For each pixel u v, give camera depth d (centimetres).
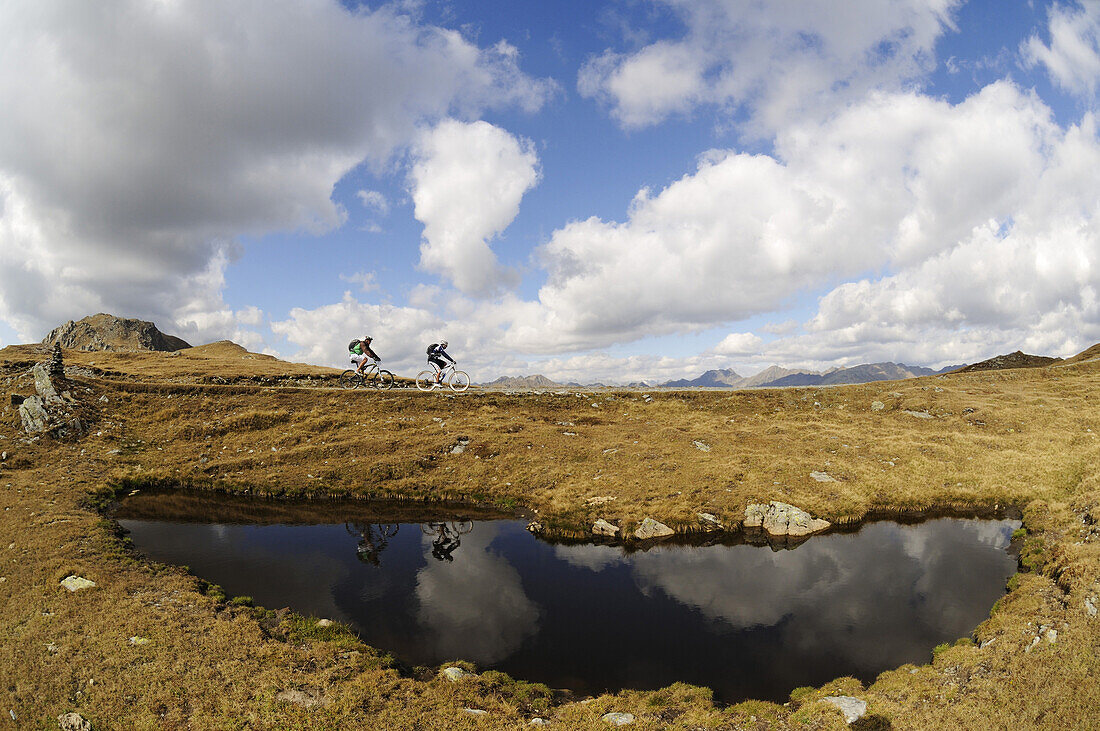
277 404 5259
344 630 1995
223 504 3666
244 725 1319
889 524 3256
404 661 1841
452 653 1911
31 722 1255
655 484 3709
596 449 4356
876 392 5534
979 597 2259
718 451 4256
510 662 1862
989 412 4822
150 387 5359
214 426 4816
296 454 4366
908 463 4016
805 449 4275
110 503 3497
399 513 3591
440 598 2356
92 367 6362
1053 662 1459
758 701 1575
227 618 1962
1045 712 1265
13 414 4438
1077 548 2244
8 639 1623
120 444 4434
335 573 2606
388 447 4450
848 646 1928
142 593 2069
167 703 1382
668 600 2352
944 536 3014
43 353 7888
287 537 3114
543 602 2336
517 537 3192
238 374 6712
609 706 1562
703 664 1841
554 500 3606
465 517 3534
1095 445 4022
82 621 1762
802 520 3206
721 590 2442
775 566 2709
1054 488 3419
